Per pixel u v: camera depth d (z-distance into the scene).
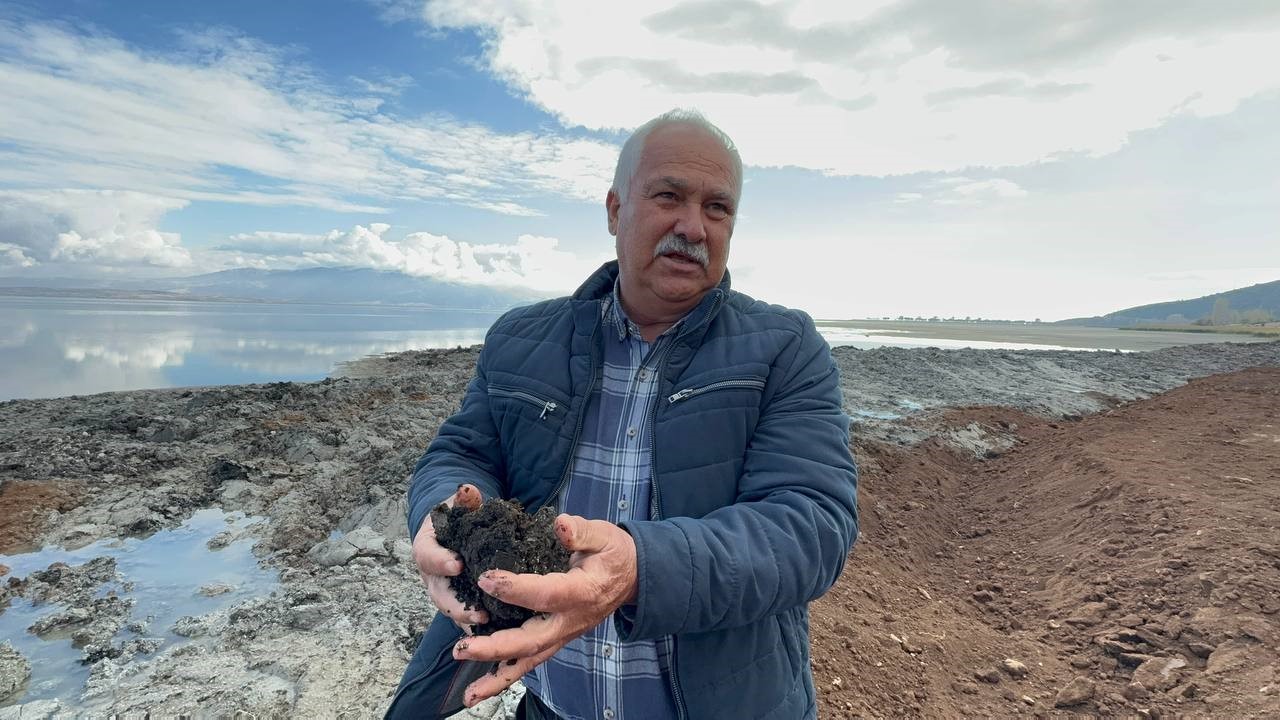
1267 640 4.15
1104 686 4.16
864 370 18.09
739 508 1.47
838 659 4.16
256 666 3.65
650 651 1.67
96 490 6.66
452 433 1.99
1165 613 4.86
